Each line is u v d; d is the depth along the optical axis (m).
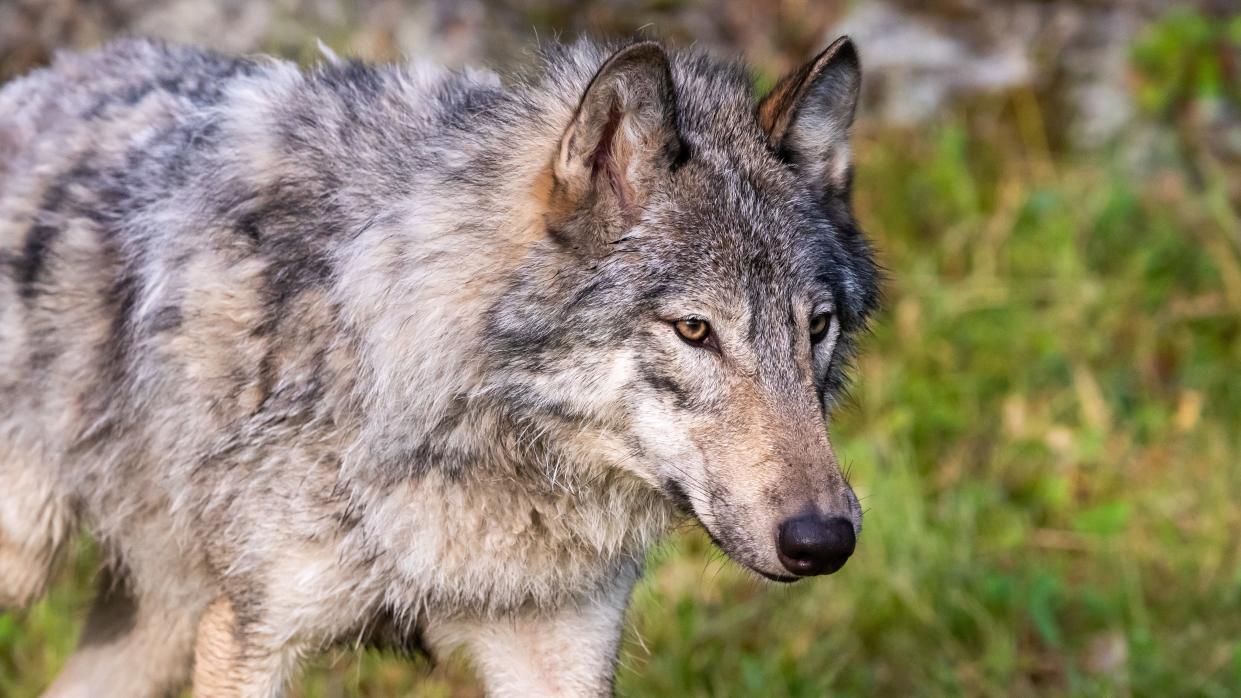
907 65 17.84
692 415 7.45
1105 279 15.43
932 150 16.95
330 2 16.66
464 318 7.70
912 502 12.59
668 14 17.77
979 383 14.30
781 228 7.71
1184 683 11.01
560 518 8.05
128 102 9.44
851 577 12.02
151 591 9.41
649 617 11.56
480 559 8.07
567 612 8.56
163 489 8.70
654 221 7.53
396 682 11.14
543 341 7.54
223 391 8.11
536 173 7.73
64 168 9.26
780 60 17.69
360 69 8.94
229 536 8.19
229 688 8.32
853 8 18.17
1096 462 13.60
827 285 7.82
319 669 10.98
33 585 9.59
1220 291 15.34
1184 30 17.23
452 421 7.80
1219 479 13.19
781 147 8.13
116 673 10.00
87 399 8.84
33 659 11.09
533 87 8.21
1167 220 16.05
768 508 7.20
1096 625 11.94
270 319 8.03
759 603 11.85
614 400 7.57
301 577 8.06
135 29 16.23
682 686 11.04
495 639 8.61
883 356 14.55
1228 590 12.06
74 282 8.87
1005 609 11.94
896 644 11.59
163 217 8.55
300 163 8.29
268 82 8.87
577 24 17.28
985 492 13.12
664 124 7.50
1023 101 17.48
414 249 7.78
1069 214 15.88
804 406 7.43
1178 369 14.70
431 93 8.59
